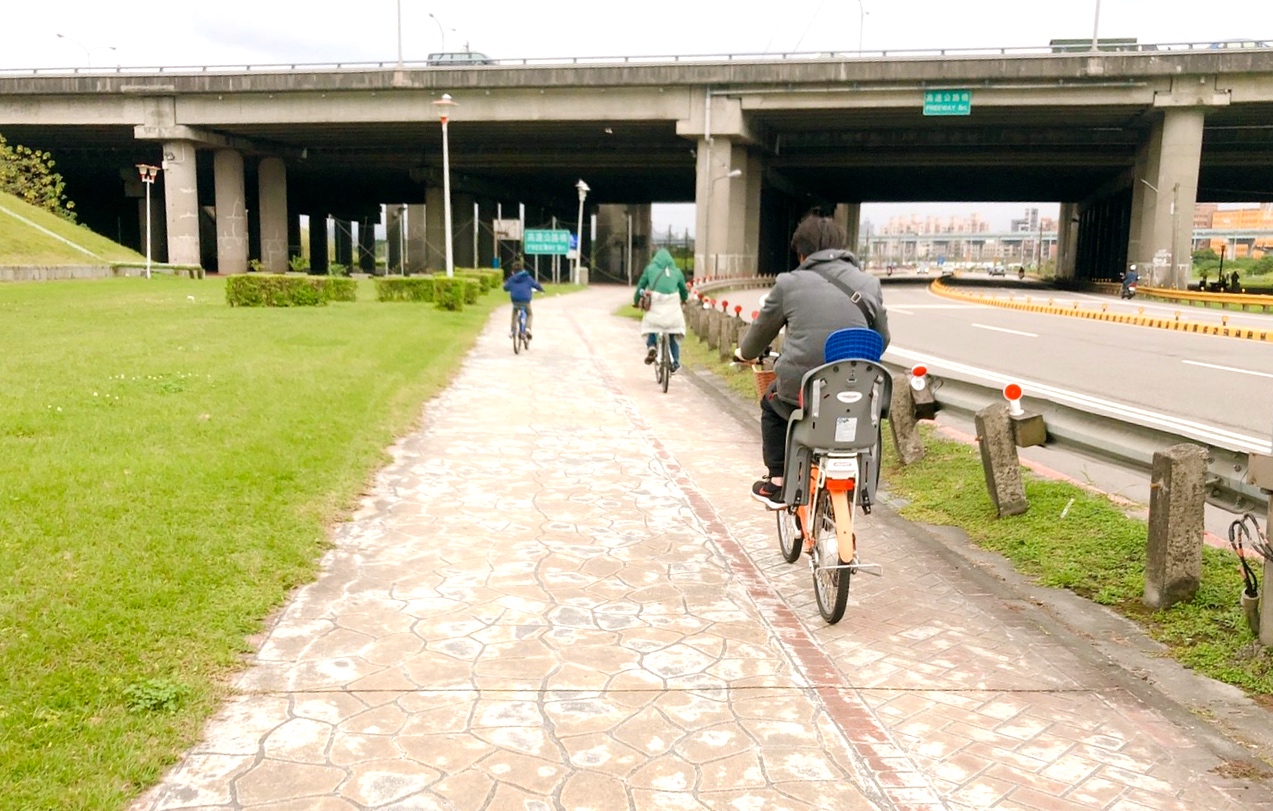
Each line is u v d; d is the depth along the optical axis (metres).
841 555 4.50
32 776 3.08
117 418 8.21
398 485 7.15
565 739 3.56
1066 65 42.41
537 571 5.42
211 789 3.18
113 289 30.58
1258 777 3.40
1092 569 5.39
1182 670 4.24
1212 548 5.33
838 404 4.57
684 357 16.80
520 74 47.84
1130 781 3.37
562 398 11.55
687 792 3.23
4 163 52.88
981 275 121.12
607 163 62.84
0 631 3.98
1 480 5.99
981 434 6.39
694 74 46.72
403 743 3.50
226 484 6.32
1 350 12.81
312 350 13.85
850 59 44.84
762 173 58.25
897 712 3.85
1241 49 41.19
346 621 4.61
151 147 62.66
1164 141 43.59
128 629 4.15
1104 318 26.34
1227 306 36.69
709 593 5.18
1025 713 3.86
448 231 34.50
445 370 13.11
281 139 59.75
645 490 7.29
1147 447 5.30
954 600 5.13
